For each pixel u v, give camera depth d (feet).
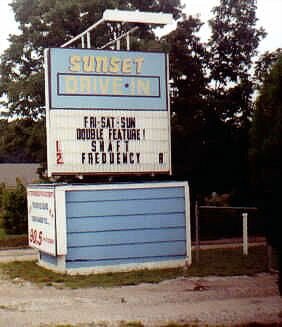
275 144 36.70
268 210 36.14
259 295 46.52
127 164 61.82
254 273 56.54
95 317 40.01
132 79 62.34
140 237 60.23
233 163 92.58
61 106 60.18
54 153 59.77
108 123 61.41
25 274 59.11
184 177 92.17
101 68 61.41
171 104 92.53
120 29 96.07
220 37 95.66
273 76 38.40
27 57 99.45
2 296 48.55
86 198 58.90
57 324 38.01
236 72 95.45
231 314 40.04
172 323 37.55
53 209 58.34
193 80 94.58
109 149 61.36
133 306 43.55
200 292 48.16
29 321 39.19
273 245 35.81
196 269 58.75
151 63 63.00
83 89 60.85
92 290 50.29
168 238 60.95
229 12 95.81
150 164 62.59
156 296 46.93
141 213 60.39
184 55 94.22
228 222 96.12
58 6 94.68
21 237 91.76
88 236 58.85
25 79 96.12
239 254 69.05
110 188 59.62
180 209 61.57
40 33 96.53
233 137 92.07
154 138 62.80
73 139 60.39
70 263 58.44
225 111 93.15
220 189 94.73
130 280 53.93
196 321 38.14
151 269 59.82
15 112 96.99
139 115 62.39
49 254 61.05
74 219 58.59
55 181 90.99
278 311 40.73
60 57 60.39
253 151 38.52
